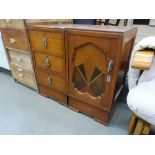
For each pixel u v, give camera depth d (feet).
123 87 4.23
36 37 3.54
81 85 3.44
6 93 4.69
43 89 4.41
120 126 3.40
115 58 2.58
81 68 3.23
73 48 3.04
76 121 3.56
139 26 6.10
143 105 2.13
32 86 4.73
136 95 2.29
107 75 2.83
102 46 2.64
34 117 3.69
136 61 2.32
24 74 4.69
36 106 4.09
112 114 3.67
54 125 3.44
